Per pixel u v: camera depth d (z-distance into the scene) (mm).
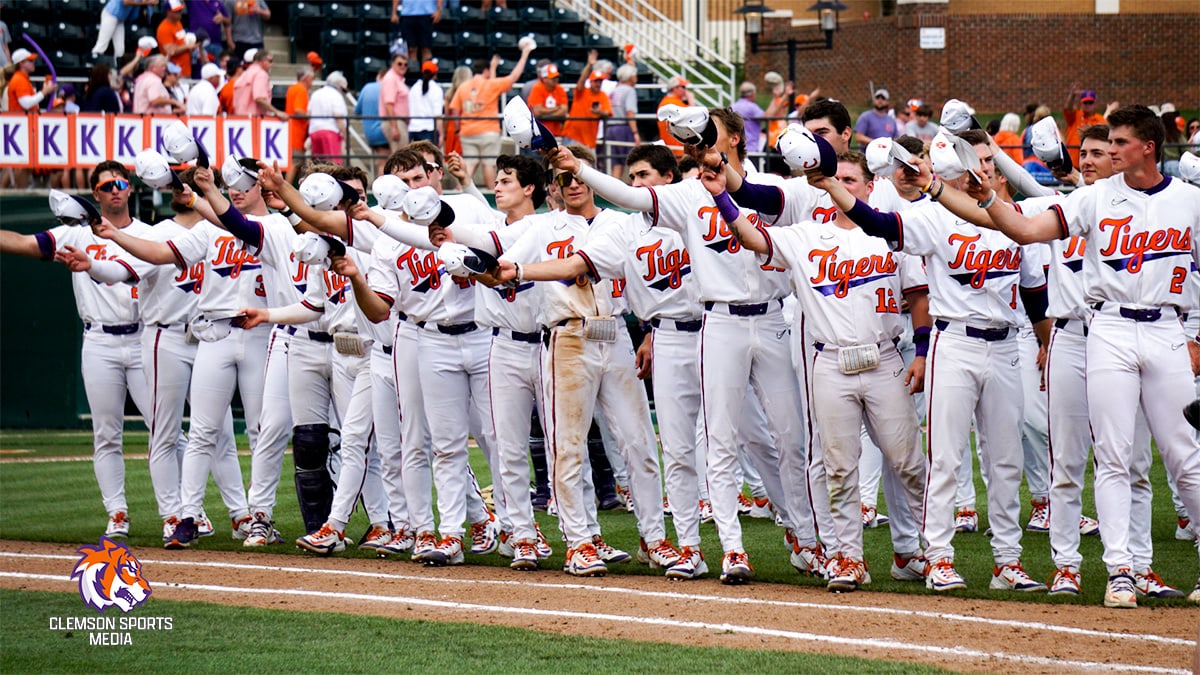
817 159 23641
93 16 75438
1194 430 25016
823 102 28188
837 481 26594
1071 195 25062
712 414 27516
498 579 28453
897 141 29328
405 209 24672
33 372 61844
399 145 62844
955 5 96562
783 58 98625
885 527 35188
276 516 38469
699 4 95562
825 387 26406
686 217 26875
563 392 28438
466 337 29906
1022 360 33750
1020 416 26609
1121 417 24953
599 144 64562
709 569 29562
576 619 24453
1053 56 97500
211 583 28156
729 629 23453
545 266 26359
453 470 30375
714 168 24047
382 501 32656
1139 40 98000
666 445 28328
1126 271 24766
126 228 33812
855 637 22781
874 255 26109
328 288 31453
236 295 33000
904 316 34375
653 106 76000
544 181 29688
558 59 79875
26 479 46000
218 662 21781
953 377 26062
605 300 28578
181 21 72375
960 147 23297
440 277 29406
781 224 27984
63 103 61281
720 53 98812
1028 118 66562
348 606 25750
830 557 27391
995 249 25828
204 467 33188
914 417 26656
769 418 27906
